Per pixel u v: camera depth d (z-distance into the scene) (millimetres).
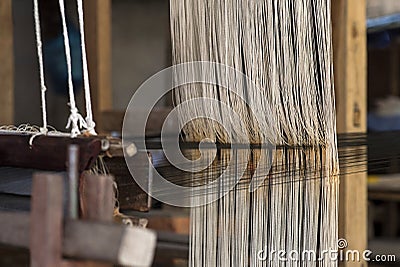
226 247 1504
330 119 1546
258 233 1496
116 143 1331
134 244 979
